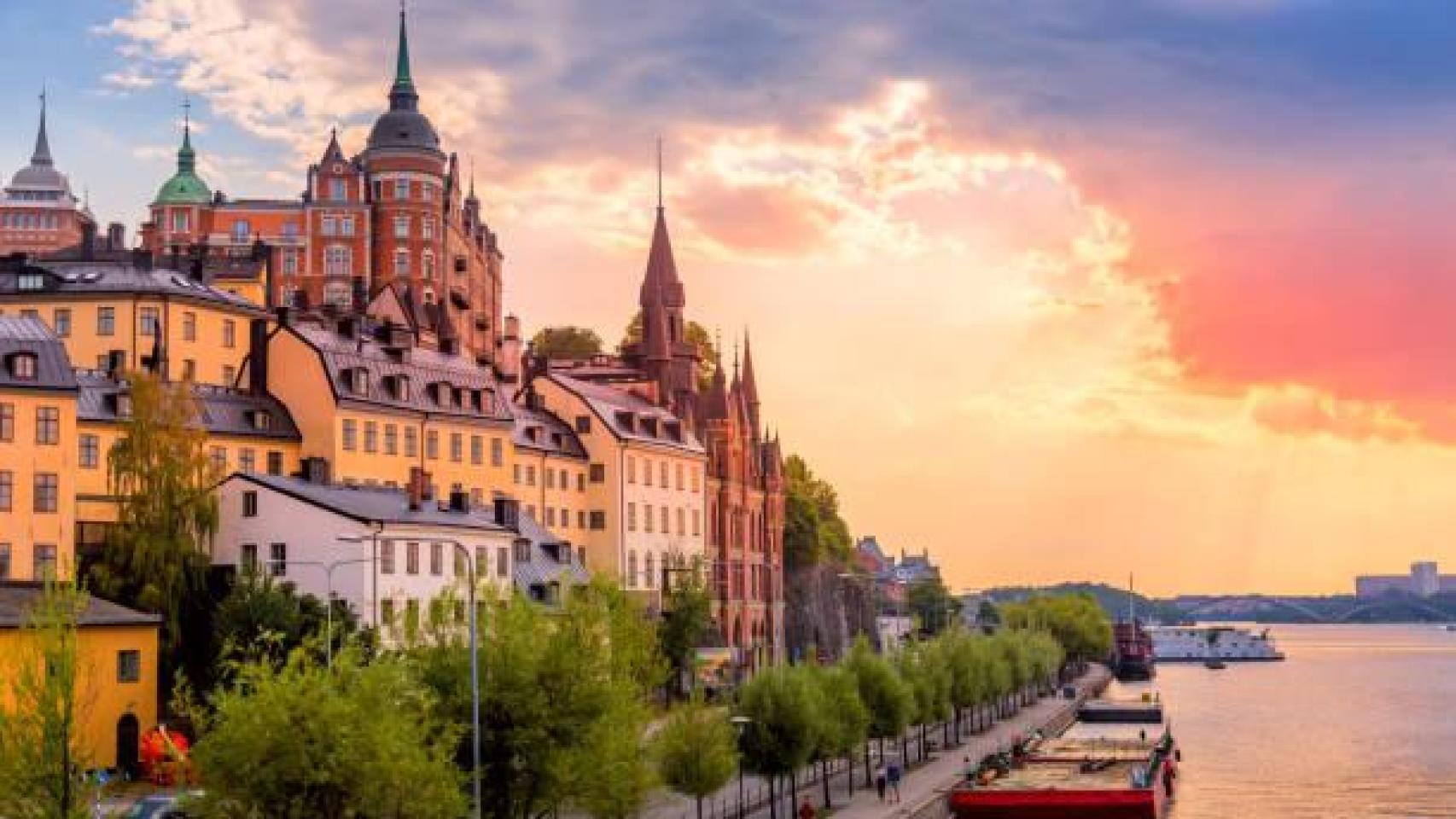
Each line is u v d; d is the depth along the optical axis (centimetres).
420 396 14288
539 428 16838
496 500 13512
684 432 19612
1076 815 12056
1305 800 14412
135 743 9781
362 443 13488
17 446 10812
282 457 13100
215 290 14038
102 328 13250
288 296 19125
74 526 11069
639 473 18012
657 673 9262
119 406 12031
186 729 9975
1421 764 17312
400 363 14262
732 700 12019
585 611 7488
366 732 5322
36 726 5016
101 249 18838
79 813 4972
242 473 11306
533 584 13050
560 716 6831
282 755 5266
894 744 15575
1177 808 13912
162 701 10188
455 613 7175
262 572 10662
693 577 15862
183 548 10688
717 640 18200
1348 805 14100
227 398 12962
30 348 11044
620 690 7088
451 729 5991
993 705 19312
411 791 5388
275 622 10106
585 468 17575
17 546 10750
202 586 10731
